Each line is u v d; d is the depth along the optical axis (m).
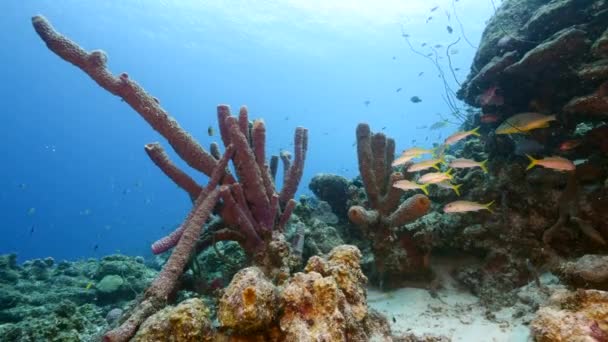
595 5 4.38
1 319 6.33
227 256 4.98
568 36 4.14
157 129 3.77
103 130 94.56
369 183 4.93
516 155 4.87
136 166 103.50
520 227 4.52
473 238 4.81
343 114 96.81
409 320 4.11
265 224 3.99
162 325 2.28
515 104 5.47
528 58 4.52
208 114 97.00
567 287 3.18
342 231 6.20
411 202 4.26
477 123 7.39
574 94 4.57
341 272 2.69
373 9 33.50
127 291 7.34
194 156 3.91
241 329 2.25
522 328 3.43
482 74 5.51
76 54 3.40
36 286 8.00
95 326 4.75
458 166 4.75
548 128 4.94
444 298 4.55
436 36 37.44
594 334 2.27
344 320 2.27
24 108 81.38
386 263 4.84
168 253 10.05
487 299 4.25
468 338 3.53
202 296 4.09
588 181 4.23
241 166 3.83
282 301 2.39
